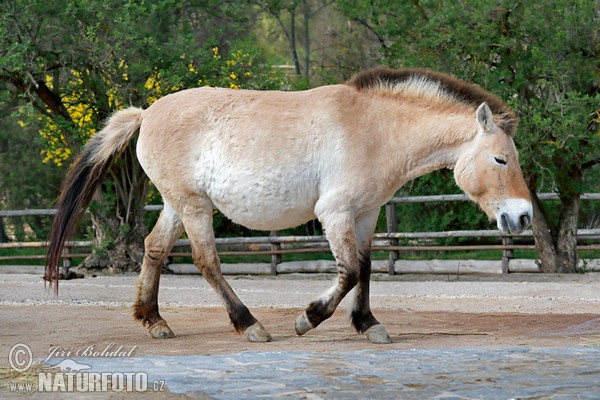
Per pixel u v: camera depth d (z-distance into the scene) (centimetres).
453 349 636
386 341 729
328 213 741
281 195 754
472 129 738
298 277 1543
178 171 788
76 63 1534
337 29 2505
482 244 1838
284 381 511
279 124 755
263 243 1605
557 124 1317
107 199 1622
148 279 807
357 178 738
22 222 2194
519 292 1179
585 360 578
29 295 1193
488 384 498
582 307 998
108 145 832
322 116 748
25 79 1498
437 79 759
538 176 1455
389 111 754
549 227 1469
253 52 1585
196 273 1636
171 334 793
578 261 1488
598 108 1352
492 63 1443
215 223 1853
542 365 559
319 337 776
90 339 779
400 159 749
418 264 1510
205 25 1767
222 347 716
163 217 824
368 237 766
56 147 1661
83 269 1638
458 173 745
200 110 786
